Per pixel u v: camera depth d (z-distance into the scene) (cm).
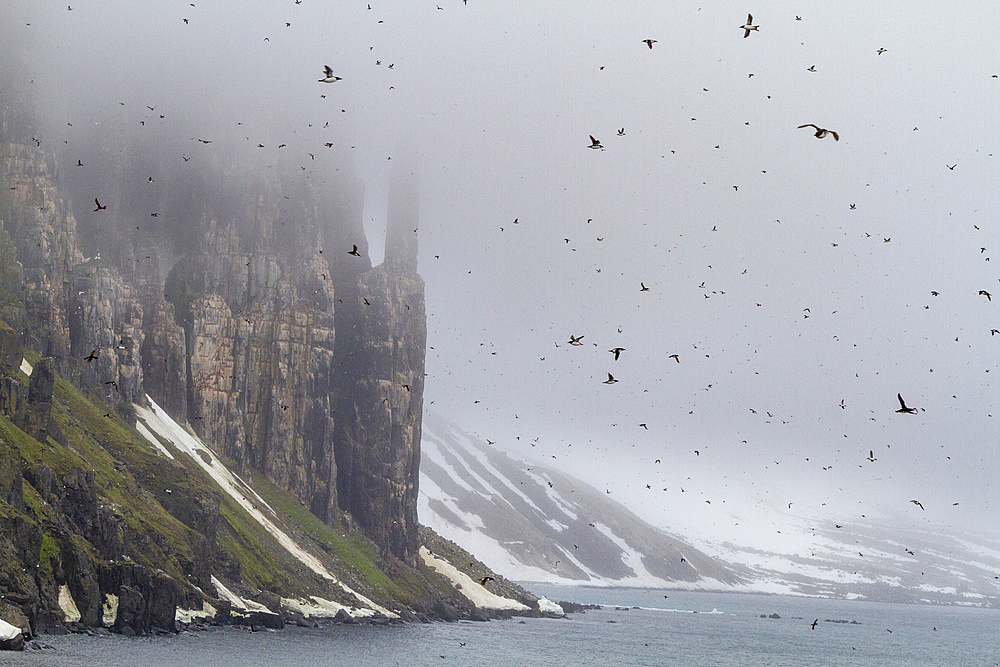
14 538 16275
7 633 14475
